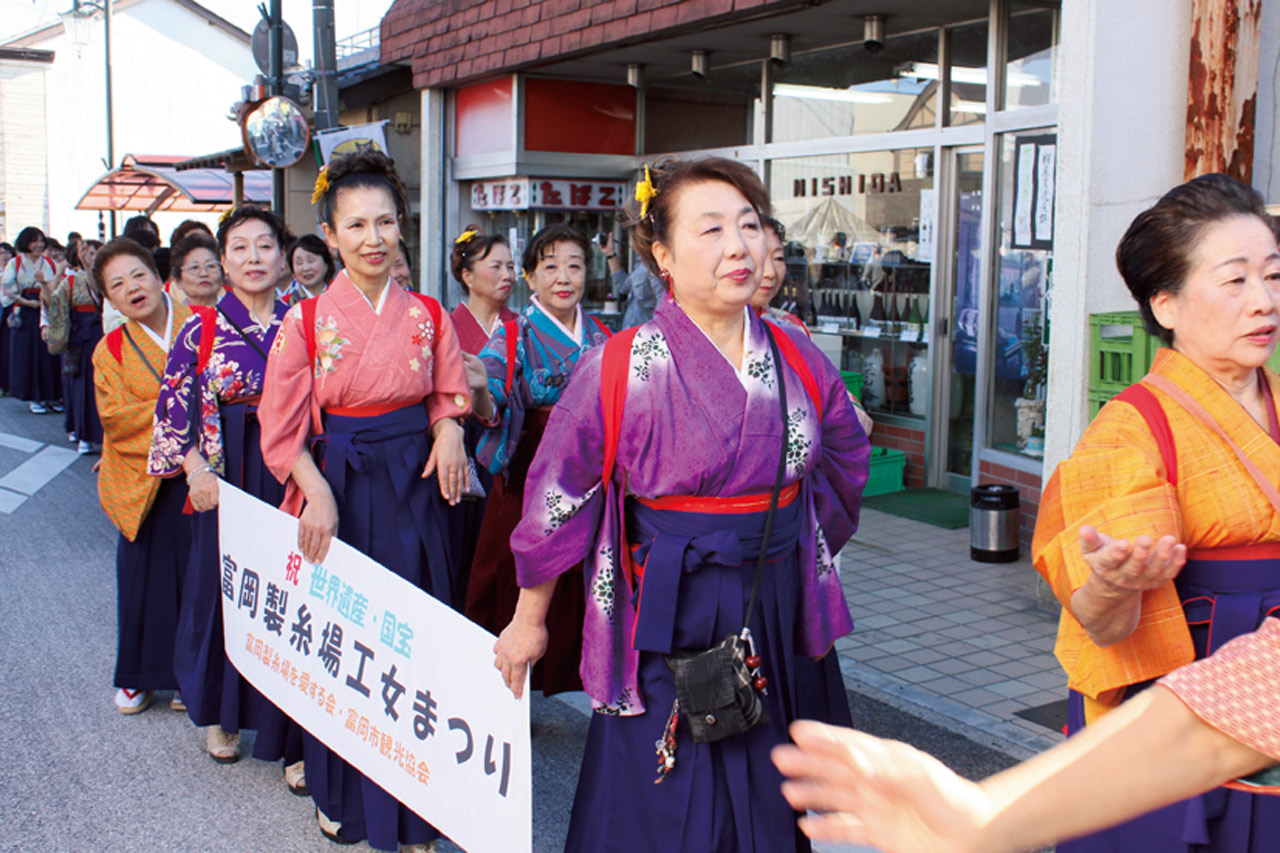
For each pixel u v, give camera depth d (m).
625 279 8.90
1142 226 2.00
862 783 1.04
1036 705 4.11
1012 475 6.64
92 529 7.21
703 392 2.17
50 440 10.73
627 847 2.28
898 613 5.20
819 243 8.34
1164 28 5.02
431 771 2.71
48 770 3.82
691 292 2.19
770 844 2.26
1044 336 6.57
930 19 7.10
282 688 3.30
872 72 7.74
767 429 2.19
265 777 3.78
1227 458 1.90
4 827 3.41
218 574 3.75
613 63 8.83
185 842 3.33
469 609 3.92
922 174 7.47
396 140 12.37
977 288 7.20
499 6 8.93
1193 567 1.93
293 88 10.94
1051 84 6.42
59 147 30.31
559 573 2.31
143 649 4.22
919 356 7.76
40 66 29.89
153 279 4.38
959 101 7.19
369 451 3.12
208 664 3.77
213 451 3.66
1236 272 1.87
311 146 12.82
